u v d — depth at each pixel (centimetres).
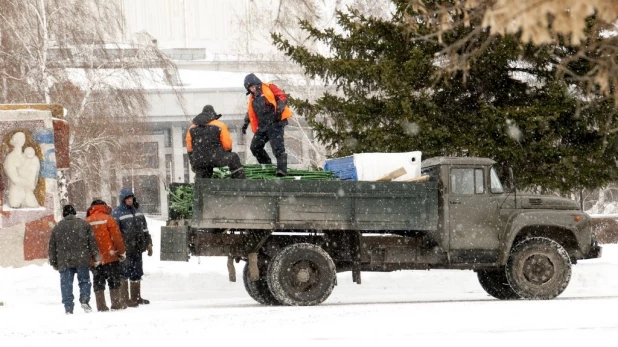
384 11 5309
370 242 2542
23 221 3812
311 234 2531
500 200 2603
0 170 3825
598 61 879
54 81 5294
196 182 2308
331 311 2145
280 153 2539
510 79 4194
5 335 1778
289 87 6462
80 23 5375
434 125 4022
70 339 1680
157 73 5981
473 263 2589
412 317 1925
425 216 2488
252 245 2458
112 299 2508
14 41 5119
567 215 2598
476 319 1861
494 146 3938
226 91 9694
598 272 3553
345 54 4434
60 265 2370
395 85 4006
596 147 3978
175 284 3531
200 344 1542
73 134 5372
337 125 4416
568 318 1855
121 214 2648
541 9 769
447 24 930
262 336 1639
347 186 2422
